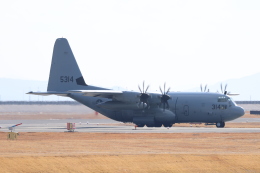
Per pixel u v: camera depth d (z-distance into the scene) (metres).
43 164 111.38
